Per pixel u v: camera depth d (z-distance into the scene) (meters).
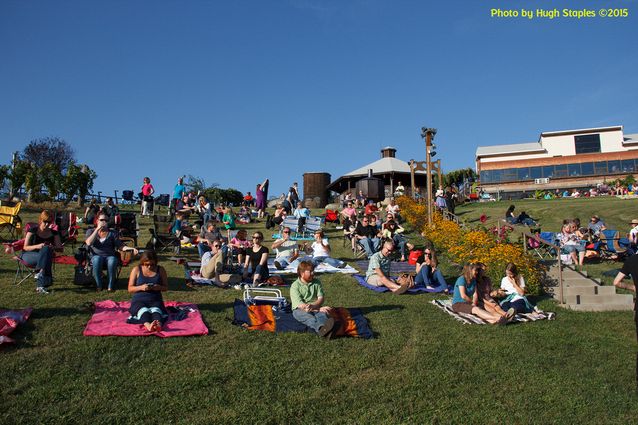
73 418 6.02
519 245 14.86
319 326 8.97
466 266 10.83
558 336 9.54
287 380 7.29
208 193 43.22
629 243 17.38
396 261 17.02
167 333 8.48
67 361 7.32
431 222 21.97
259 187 29.44
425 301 11.70
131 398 6.53
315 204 45.59
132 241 16.77
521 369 8.02
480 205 36.50
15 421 5.84
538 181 61.09
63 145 55.62
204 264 13.10
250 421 6.23
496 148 65.81
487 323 10.12
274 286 12.63
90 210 19.36
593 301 11.72
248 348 8.23
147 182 28.83
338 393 7.04
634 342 9.44
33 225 11.27
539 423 6.53
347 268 15.28
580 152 61.81
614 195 40.09
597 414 6.79
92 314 9.20
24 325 8.42
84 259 11.09
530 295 12.46
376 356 8.20
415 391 7.19
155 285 8.95
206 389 6.88
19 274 12.18
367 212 26.11
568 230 17.34
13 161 30.55
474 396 7.15
